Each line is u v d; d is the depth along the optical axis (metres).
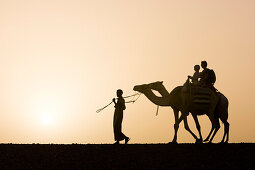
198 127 25.47
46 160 22.02
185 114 25.33
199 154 23.16
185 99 25.33
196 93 25.28
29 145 24.27
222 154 23.25
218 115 26.00
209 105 25.47
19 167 21.09
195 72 26.00
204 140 25.52
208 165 21.77
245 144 24.95
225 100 25.88
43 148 23.70
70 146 24.06
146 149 23.72
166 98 26.39
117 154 22.89
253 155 23.17
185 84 25.55
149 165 21.58
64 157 22.47
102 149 23.62
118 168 21.22
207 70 25.97
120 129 25.17
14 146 24.00
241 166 21.78
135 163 21.81
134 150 23.55
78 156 22.61
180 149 23.81
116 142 25.14
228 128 25.89
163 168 21.28
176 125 25.73
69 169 21.05
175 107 25.88
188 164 21.83
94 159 22.23
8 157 22.20
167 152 23.33
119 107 25.31
